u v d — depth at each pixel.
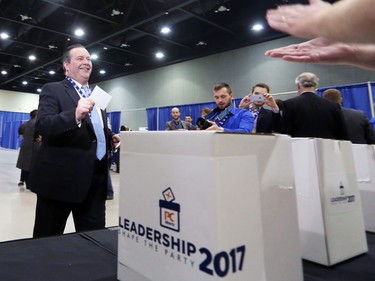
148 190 0.42
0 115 12.54
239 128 1.61
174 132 0.37
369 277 0.49
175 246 0.37
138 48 7.36
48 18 5.96
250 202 0.35
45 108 1.11
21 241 0.69
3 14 5.55
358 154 0.73
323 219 0.53
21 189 3.98
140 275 0.43
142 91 8.73
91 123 1.19
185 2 4.78
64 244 0.67
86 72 1.28
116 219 2.65
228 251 0.32
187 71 7.57
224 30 6.09
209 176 0.33
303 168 0.56
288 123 1.68
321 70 5.39
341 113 1.62
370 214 0.72
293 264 0.39
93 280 0.49
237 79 6.55
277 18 0.31
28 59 8.41
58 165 1.12
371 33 0.25
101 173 1.24
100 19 5.71
